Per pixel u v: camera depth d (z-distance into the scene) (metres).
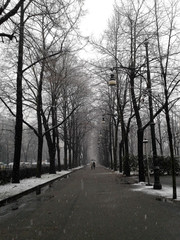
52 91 32.03
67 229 7.71
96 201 13.04
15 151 22.38
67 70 30.97
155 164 17.48
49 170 40.41
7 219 9.24
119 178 30.17
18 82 22.50
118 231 7.39
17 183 21.81
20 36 15.73
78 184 23.36
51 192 17.47
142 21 21.58
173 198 12.71
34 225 8.27
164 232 7.21
